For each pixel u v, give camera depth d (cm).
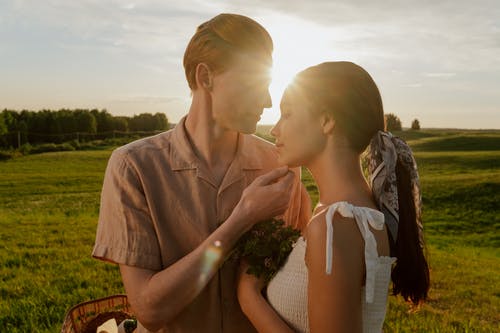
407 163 191
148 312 197
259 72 205
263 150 237
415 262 192
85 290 724
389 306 720
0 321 592
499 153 6538
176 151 218
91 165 5931
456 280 1025
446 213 2812
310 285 167
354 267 161
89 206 2608
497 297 889
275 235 207
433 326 652
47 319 586
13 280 791
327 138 180
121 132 11388
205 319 217
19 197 3147
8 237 1258
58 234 1330
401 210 189
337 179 179
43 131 11012
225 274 216
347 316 160
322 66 182
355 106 176
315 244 165
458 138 9306
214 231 208
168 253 215
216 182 220
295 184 243
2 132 10100
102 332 309
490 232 2344
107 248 211
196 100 220
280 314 190
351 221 164
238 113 208
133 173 212
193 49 210
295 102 183
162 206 216
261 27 208
